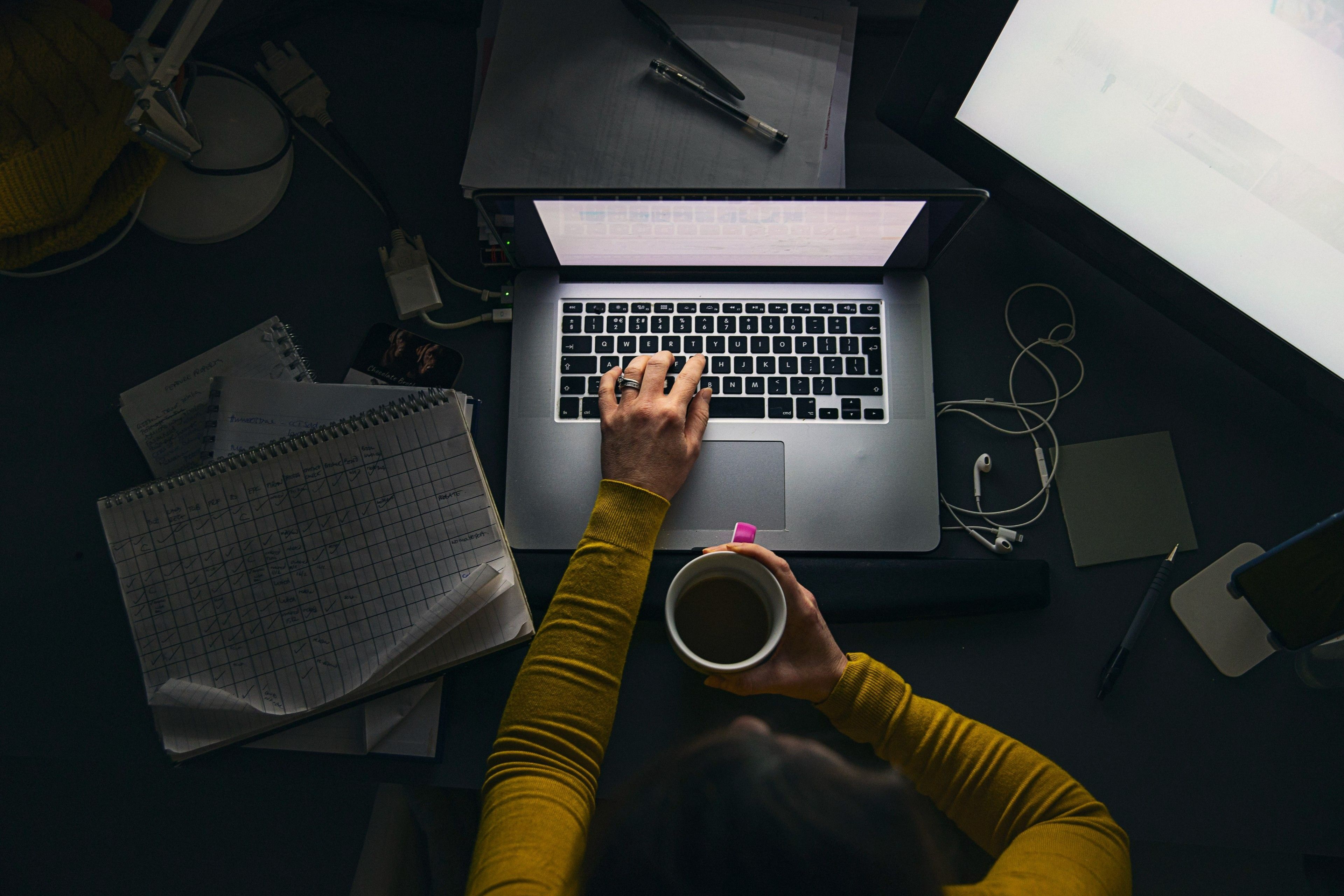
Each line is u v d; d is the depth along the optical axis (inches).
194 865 39.1
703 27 32.3
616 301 31.5
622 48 32.1
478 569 26.9
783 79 32.0
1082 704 28.8
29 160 27.3
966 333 32.7
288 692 26.5
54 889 38.5
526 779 22.8
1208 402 31.8
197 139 31.8
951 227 28.7
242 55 34.4
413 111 34.4
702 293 31.6
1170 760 28.2
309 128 33.9
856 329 31.4
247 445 29.0
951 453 31.5
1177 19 21.7
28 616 29.3
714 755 16.4
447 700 28.3
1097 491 30.9
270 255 32.8
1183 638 29.4
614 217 28.1
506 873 20.2
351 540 27.4
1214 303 28.2
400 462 27.8
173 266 32.5
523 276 31.6
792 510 29.9
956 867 26.9
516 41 31.9
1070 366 32.3
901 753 25.6
